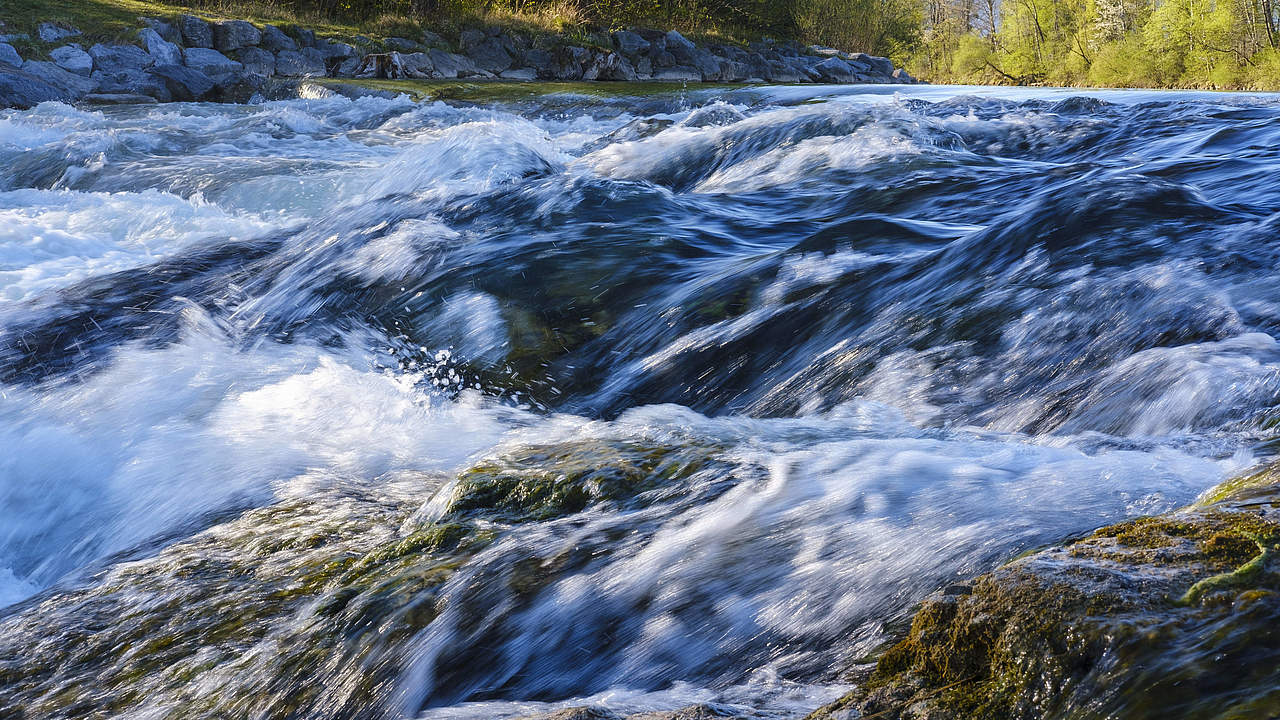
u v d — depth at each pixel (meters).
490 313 4.62
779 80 29.69
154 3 21.50
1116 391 2.92
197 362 4.44
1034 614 1.25
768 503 2.21
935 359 3.47
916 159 7.27
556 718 1.50
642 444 2.86
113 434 3.72
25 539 3.27
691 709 1.45
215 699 1.97
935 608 1.39
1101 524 1.90
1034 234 4.05
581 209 5.89
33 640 2.35
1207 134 7.49
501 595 2.03
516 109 16.20
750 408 3.70
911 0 43.22
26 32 17.62
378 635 1.99
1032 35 52.66
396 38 22.86
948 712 1.24
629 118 15.38
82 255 6.54
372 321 4.83
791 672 1.70
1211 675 1.07
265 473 3.34
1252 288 3.32
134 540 3.10
